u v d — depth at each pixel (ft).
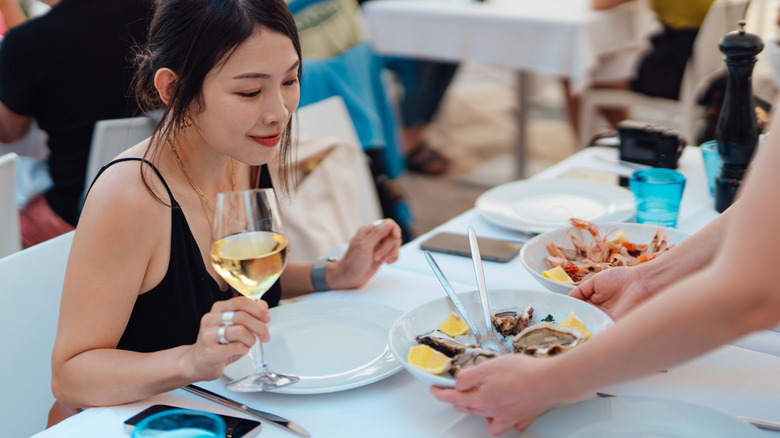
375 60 9.92
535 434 2.60
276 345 3.43
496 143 15.49
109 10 7.00
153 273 3.57
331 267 4.31
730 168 4.69
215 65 3.26
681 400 2.89
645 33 12.50
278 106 3.38
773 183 1.97
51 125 7.31
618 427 2.61
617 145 6.30
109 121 6.75
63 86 7.10
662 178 4.57
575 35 10.80
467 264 4.36
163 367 3.03
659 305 2.17
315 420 2.88
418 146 14.52
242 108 3.33
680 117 11.51
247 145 3.46
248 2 3.25
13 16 9.25
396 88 17.38
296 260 6.52
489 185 13.47
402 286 4.11
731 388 2.96
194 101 3.39
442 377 2.70
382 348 3.33
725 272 2.04
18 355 4.03
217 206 3.15
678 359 2.18
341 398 3.01
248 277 3.07
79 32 6.93
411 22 12.47
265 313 2.99
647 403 2.70
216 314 2.99
